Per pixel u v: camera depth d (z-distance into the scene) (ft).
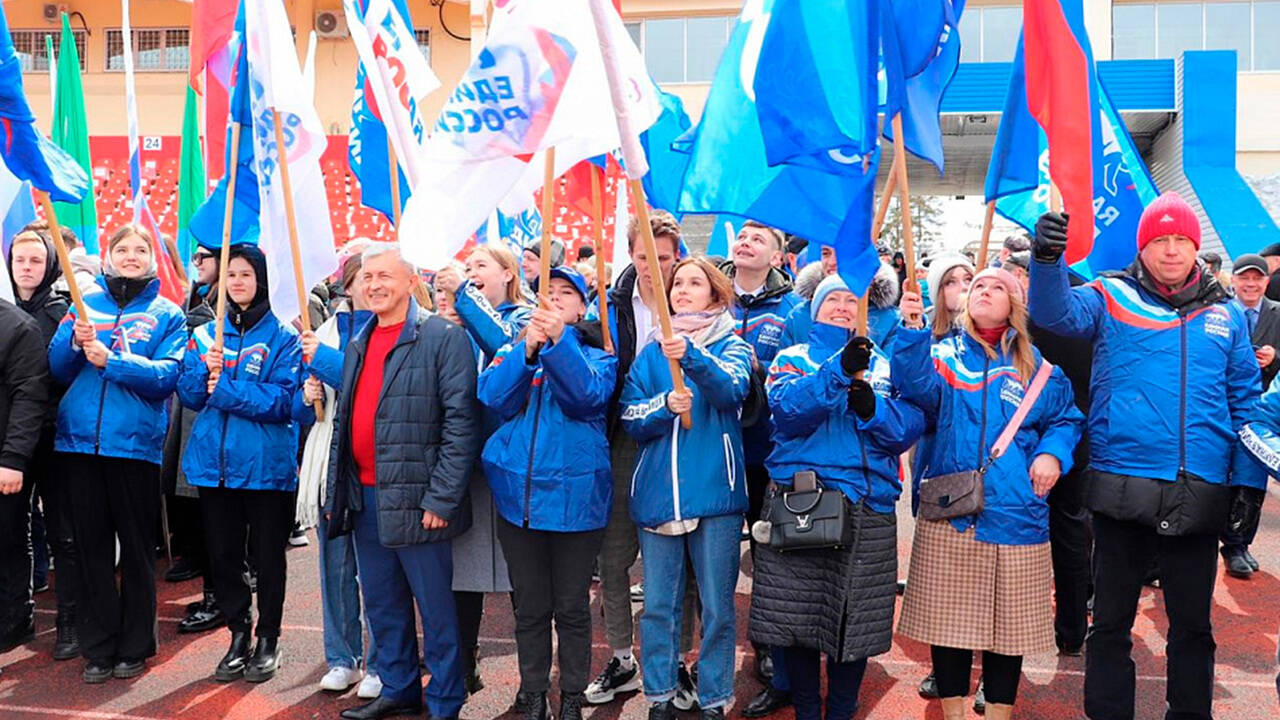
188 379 15.97
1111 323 12.57
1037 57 12.76
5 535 16.31
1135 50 63.21
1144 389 12.21
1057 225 11.80
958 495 12.73
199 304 20.17
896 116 11.77
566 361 12.97
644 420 13.53
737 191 12.87
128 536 16.29
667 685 13.70
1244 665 17.10
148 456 16.21
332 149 39.55
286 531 16.65
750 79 12.94
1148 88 53.93
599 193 14.19
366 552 14.49
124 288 16.63
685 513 13.25
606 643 18.35
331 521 14.14
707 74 65.46
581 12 12.48
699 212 13.03
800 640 12.94
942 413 13.26
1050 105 12.71
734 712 15.17
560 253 19.72
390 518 13.70
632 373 14.14
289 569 22.93
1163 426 12.08
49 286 18.24
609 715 15.12
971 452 12.95
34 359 15.71
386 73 15.96
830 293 13.47
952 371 13.32
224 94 17.83
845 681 13.26
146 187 38.34
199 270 19.83
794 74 11.62
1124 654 12.72
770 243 16.53
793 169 12.28
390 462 13.78
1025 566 12.76
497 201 12.51
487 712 15.35
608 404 14.74
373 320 14.58
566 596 13.88
